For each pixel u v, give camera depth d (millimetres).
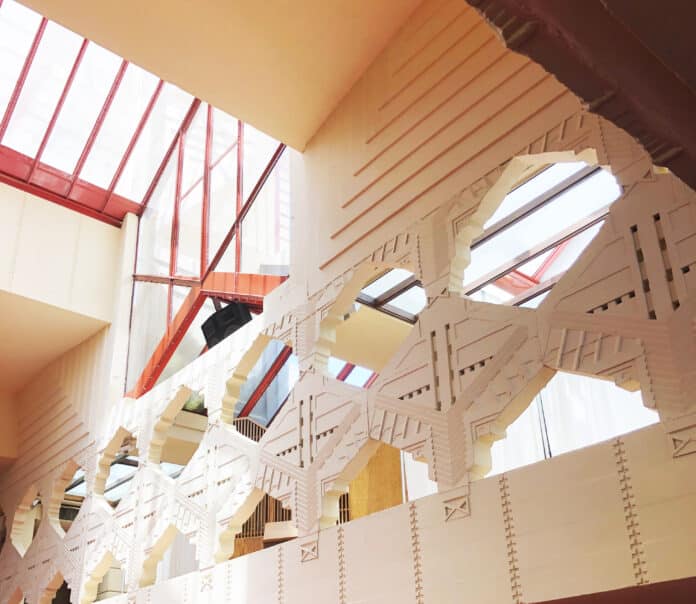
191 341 17062
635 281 7949
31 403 20906
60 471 18453
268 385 18078
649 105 3465
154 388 15797
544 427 15828
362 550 9742
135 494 15094
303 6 11867
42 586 17391
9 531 20188
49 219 18984
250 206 16766
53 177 19109
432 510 9008
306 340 12125
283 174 16172
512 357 8898
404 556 9133
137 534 14516
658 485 7020
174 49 12594
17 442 21172
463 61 10922
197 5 11844
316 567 10320
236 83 13078
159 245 19125
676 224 7793
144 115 19391
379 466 16766
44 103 18344
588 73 3367
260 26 12133
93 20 12211
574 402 15594
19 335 19203
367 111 12570
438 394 9602
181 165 19500
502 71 10258
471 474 8852
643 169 8273
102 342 18953
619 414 14867
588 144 8883
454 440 9156
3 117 18328
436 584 8648
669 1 3119
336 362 18031
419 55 11766
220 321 16375
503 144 9945
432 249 10438
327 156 13234
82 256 19250
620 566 7062
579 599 7590
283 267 15398
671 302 7609
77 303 18609
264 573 11188
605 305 8164
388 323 16016
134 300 19172
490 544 8227
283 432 11891
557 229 13414
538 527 7832
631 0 3131
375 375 18156
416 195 11023
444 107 11023
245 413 18266
